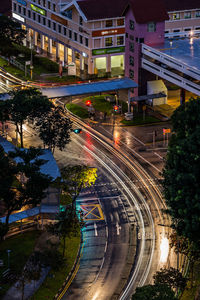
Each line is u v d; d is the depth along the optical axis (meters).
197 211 87.62
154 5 167.25
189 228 87.88
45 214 106.69
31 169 102.00
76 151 140.12
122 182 126.25
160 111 164.62
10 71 195.38
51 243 99.00
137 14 164.12
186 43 170.62
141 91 169.62
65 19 193.88
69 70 191.50
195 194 87.69
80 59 190.88
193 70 145.12
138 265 99.81
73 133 150.25
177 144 96.50
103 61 188.38
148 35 166.38
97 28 182.12
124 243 105.94
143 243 105.94
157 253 103.06
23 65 199.50
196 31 182.88
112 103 171.50
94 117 159.88
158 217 113.81
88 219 112.69
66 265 98.69
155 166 133.12
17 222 108.69
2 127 143.88
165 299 76.06
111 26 184.00
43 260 95.50
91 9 182.00
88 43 183.50
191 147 89.62
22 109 130.25
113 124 156.50
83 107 168.12
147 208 116.81
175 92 179.12
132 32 167.50
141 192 122.44
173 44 168.75
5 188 97.19
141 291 77.88
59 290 92.75
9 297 89.56
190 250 97.00
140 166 133.12
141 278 96.44
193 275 96.62
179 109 106.25
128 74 173.25
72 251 102.62
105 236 107.88
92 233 108.62
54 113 130.88
